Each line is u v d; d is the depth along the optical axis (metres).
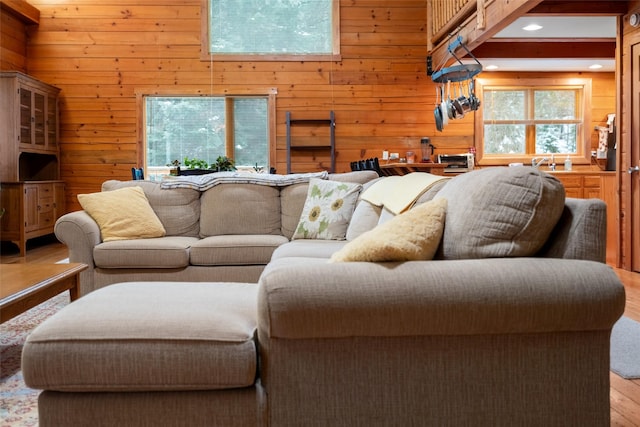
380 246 1.44
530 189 1.50
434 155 7.12
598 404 1.43
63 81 6.89
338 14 7.02
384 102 7.07
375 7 7.05
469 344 1.42
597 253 1.48
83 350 1.33
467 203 1.57
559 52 6.26
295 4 7.07
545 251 1.58
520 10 4.02
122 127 6.92
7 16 6.36
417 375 1.42
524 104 7.38
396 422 1.42
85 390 1.36
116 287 1.86
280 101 7.01
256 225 3.65
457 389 1.42
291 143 7.03
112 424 1.36
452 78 5.46
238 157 7.18
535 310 1.36
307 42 7.10
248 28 7.06
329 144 7.01
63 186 6.87
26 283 2.26
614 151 7.19
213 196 3.72
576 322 1.38
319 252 2.68
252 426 1.38
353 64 7.04
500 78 7.21
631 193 4.58
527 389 1.43
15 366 2.32
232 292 1.82
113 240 3.32
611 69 7.16
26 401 1.95
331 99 7.04
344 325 1.35
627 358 2.38
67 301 3.54
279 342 1.39
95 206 3.40
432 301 1.34
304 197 3.67
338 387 1.41
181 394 1.38
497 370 1.42
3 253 6.02
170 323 1.40
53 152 6.73
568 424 1.43
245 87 6.98
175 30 6.91
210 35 7.00
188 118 7.13
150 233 3.47
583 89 7.29
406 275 1.38
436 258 1.59
